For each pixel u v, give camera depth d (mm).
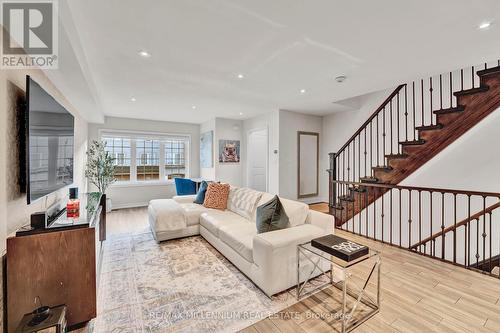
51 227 1652
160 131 6227
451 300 1931
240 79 3229
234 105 4734
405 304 1883
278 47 2344
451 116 2912
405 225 4055
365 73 3023
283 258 2023
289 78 3195
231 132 6215
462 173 3629
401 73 3027
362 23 1939
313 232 2250
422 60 2646
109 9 1729
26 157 1584
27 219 1841
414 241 4000
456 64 2766
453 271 2438
